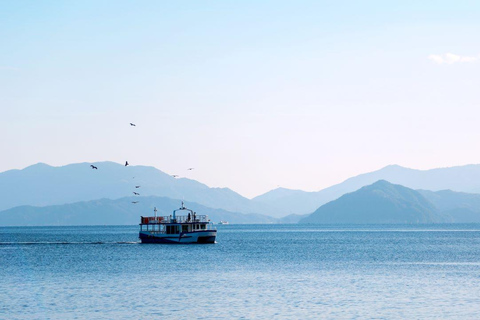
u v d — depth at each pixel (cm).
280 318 11225
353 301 12888
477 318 11188
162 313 11719
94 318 11331
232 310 11962
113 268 19838
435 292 14062
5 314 11719
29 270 19500
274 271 18650
